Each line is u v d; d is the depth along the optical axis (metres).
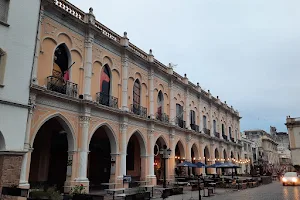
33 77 14.92
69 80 17.75
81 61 18.84
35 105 15.18
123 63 22.56
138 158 27.22
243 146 56.31
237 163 46.66
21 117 13.09
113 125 20.80
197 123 34.19
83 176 17.34
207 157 36.31
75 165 17.27
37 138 20.09
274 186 30.03
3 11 13.16
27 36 13.92
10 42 13.10
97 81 19.95
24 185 13.70
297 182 31.30
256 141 72.38
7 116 12.53
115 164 20.48
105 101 20.34
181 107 30.95
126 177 20.39
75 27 18.64
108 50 21.28
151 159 24.39
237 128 49.78
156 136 25.81
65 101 17.09
